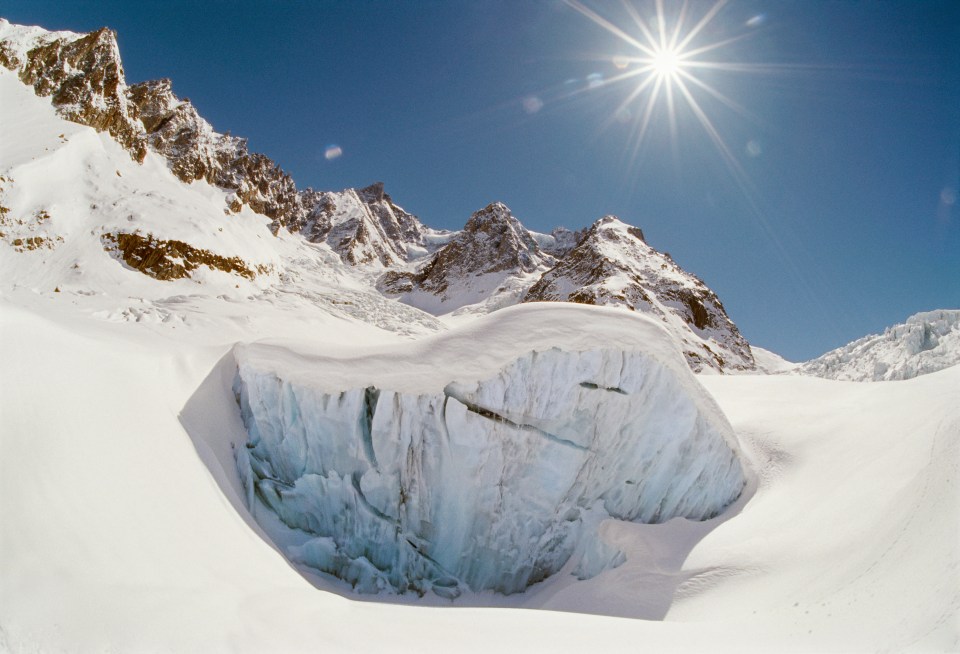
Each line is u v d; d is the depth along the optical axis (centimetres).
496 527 1524
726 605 1123
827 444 1744
